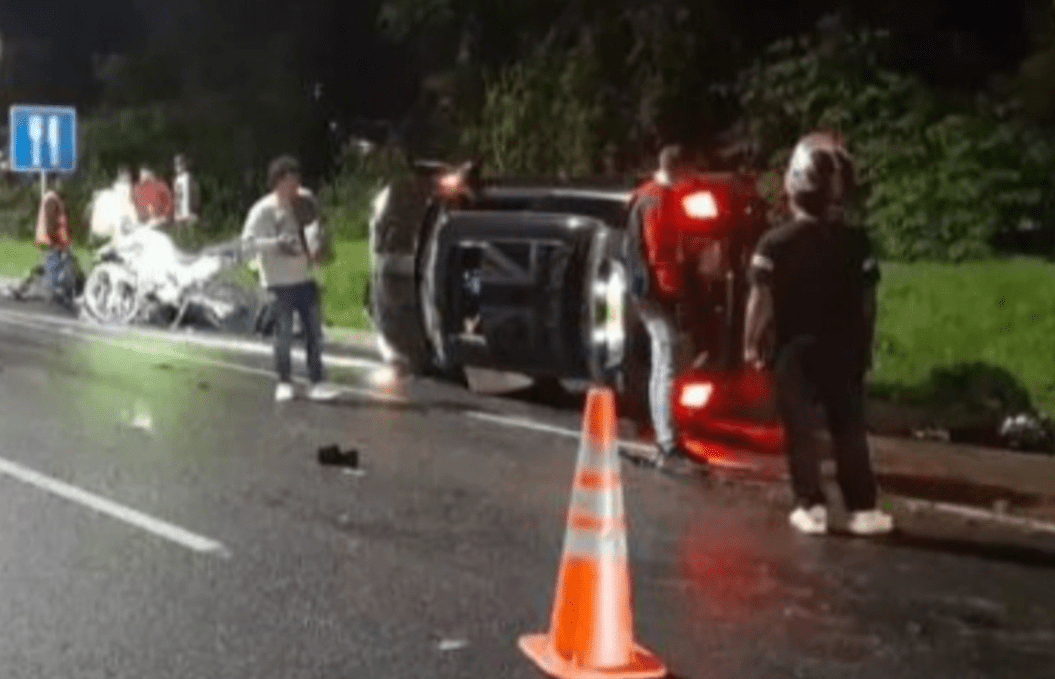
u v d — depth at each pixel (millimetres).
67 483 9109
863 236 7953
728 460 9820
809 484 8016
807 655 6105
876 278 8008
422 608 6688
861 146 20609
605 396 5922
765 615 6629
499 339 11484
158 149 35469
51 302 21000
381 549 7672
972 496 8859
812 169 7820
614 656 5809
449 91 30812
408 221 12750
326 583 7066
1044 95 21531
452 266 11914
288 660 6016
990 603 6809
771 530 8102
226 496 8820
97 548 7652
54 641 6227
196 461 9812
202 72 39469
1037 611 6695
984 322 14641
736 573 7281
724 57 25531
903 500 8766
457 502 8719
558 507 8602
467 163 12539
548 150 25953
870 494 8008
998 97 22531
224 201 31609
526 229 11234
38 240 20656
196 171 34938
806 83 22125
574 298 10906
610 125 25359
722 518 8367
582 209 11211
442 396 12531
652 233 9453
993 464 9711
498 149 26625
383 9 33750
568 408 12008
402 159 29531
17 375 13711
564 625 5906
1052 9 22625
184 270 17297
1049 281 16359
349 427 11102
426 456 10031
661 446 9680
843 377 7914
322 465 9719
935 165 19766
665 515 8430
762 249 7898
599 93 25781
